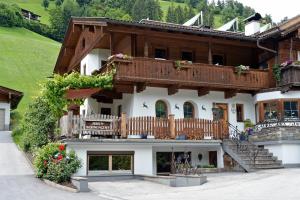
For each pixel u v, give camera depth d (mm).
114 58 22844
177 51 26922
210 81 25125
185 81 24422
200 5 136875
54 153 19500
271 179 17438
